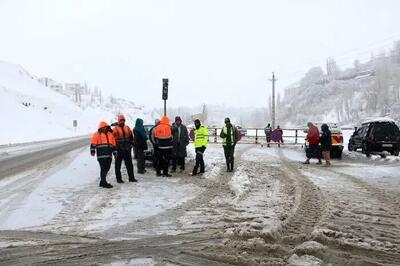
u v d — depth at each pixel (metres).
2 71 99.12
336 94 133.75
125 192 10.41
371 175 13.93
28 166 16.11
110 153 11.14
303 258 5.42
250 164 16.67
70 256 5.68
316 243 5.86
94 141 11.07
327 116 121.38
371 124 22.17
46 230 6.99
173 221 7.57
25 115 58.41
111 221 7.57
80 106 115.38
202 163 13.88
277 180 12.55
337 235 6.43
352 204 9.08
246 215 7.95
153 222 7.49
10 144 31.64
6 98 60.62
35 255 5.73
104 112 115.81
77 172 13.88
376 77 113.62
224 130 14.44
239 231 6.56
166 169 13.19
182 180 12.43
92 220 7.64
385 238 6.52
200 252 5.81
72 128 69.38
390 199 9.71
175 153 14.20
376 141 21.78
